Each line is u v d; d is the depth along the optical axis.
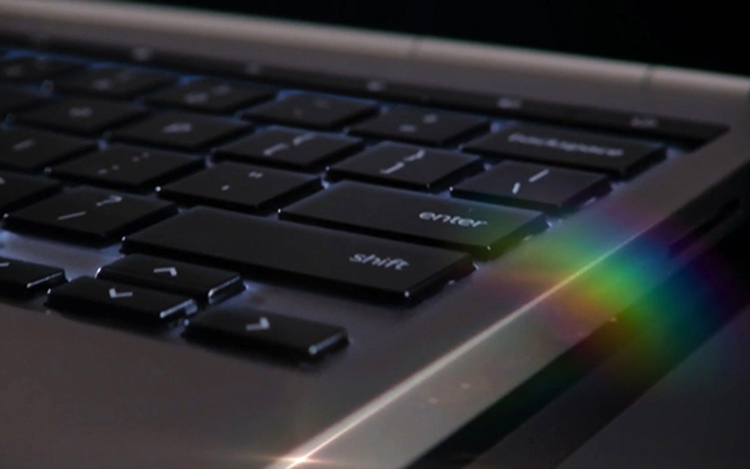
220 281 0.30
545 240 0.32
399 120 0.37
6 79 0.41
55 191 0.34
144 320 0.30
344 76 0.39
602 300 0.31
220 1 0.42
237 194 0.33
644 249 0.32
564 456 0.30
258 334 0.29
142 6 0.43
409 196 0.33
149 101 0.39
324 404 0.28
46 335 0.30
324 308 0.30
